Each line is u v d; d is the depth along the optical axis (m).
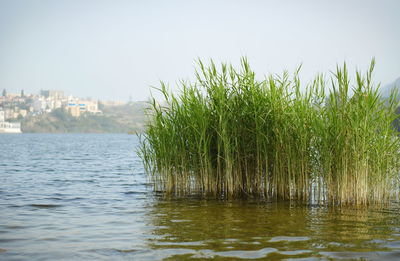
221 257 5.41
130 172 18.80
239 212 8.45
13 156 32.47
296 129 9.44
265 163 10.02
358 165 8.76
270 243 6.07
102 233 6.77
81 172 18.75
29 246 6.00
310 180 9.75
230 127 10.09
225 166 10.37
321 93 9.07
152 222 7.60
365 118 8.57
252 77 9.80
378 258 5.35
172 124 10.61
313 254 5.52
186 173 10.74
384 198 9.52
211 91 10.12
